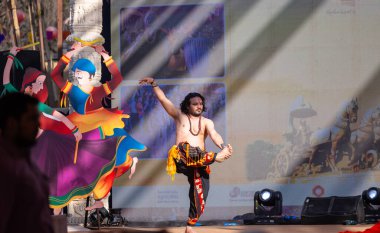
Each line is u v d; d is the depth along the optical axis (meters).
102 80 14.33
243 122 13.24
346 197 11.84
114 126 11.47
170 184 13.25
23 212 3.47
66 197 10.90
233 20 13.30
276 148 13.20
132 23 13.44
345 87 13.16
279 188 13.15
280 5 13.28
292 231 10.15
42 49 14.74
